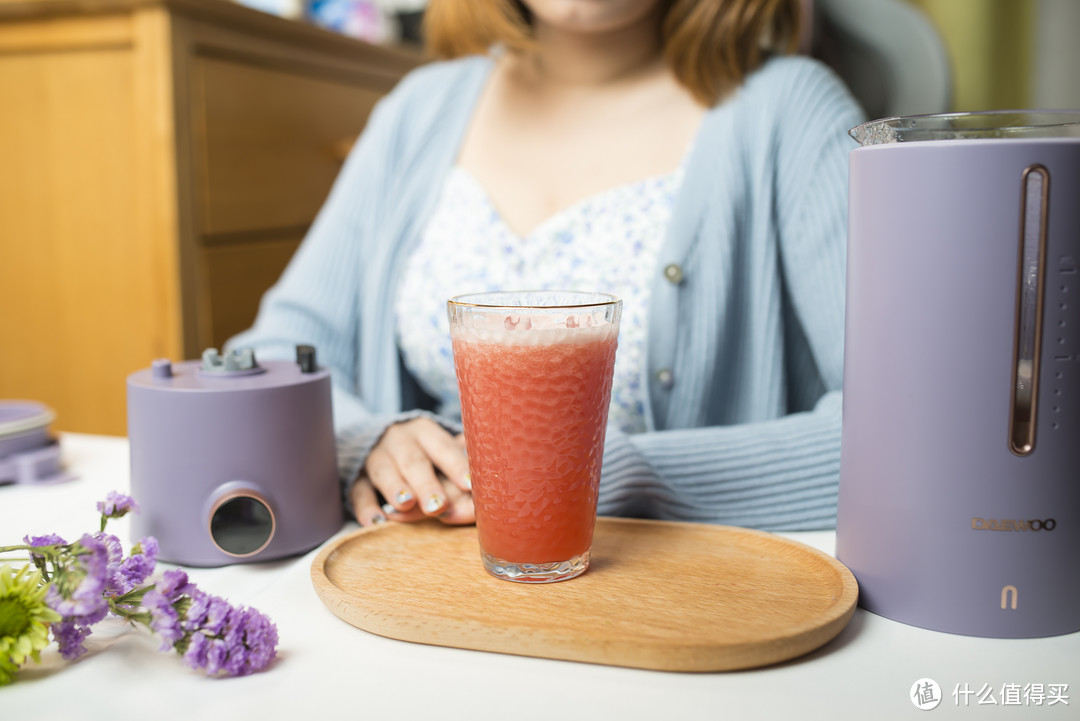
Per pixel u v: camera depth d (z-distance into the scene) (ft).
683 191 2.91
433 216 3.27
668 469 2.09
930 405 1.38
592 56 3.10
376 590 1.53
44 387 4.99
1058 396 1.34
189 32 4.49
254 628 1.30
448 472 1.93
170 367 1.81
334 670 1.31
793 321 3.01
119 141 4.59
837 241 2.78
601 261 2.97
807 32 3.59
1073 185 1.29
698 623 1.38
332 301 3.33
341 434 2.20
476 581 1.58
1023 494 1.36
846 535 1.56
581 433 1.52
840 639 1.40
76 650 1.32
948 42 7.00
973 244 1.31
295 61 5.38
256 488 1.72
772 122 2.92
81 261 4.79
